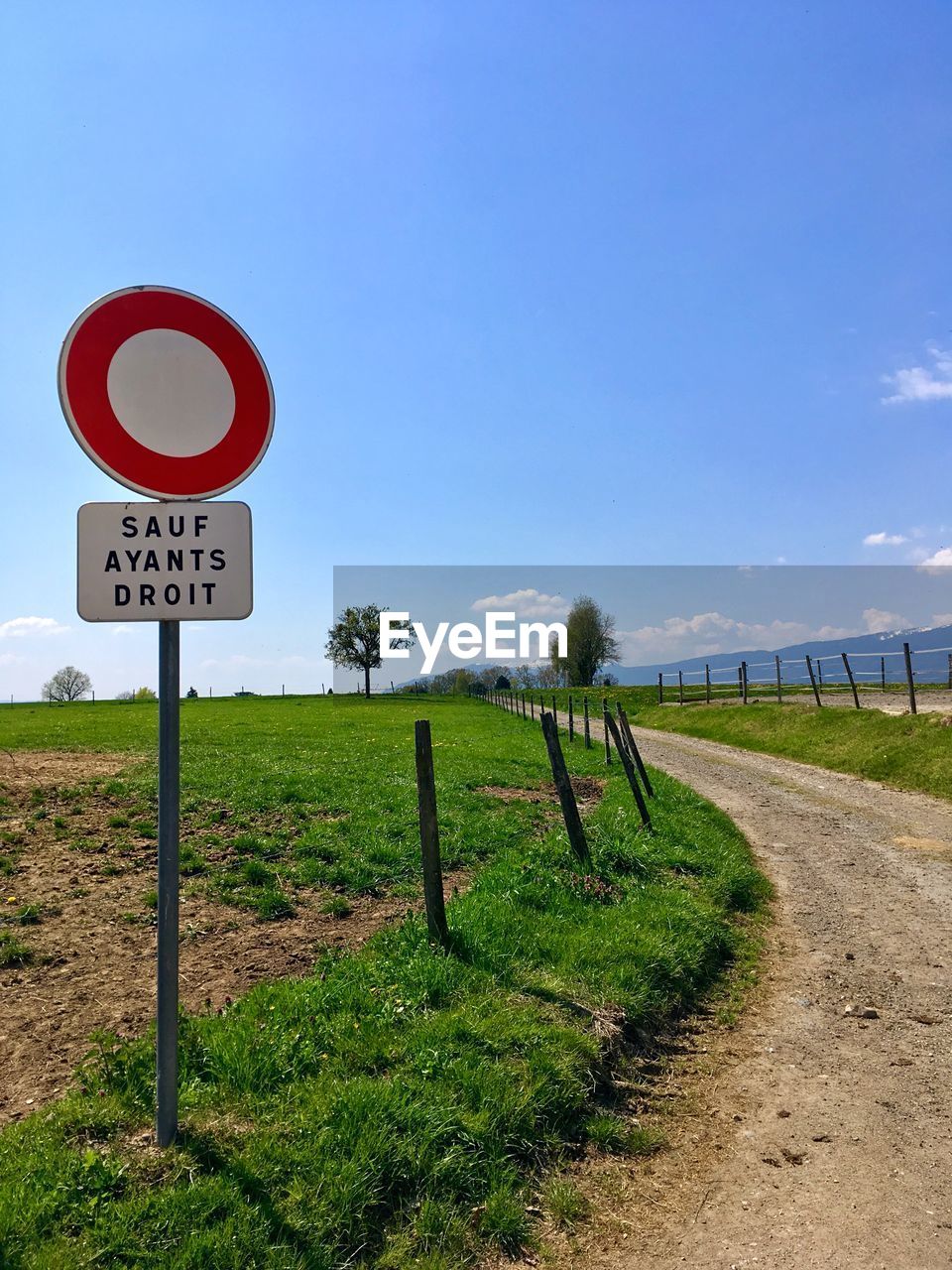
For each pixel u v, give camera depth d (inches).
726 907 380.5
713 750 1119.0
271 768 728.3
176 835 158.4
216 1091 177.5
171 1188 144.6
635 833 464.8
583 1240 155.1
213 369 165.3
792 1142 191.3
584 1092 197.2
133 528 156.3
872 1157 185.0
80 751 866.1
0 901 338.3
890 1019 266.5
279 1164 153.9
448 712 2064.5
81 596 153.9
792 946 343.3
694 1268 148.2
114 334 157.4
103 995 249.3
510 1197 162.2
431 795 278.1
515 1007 227.8
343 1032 207.3
